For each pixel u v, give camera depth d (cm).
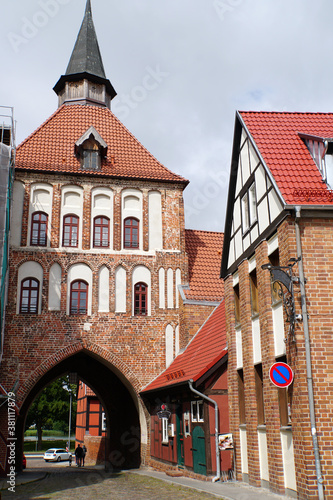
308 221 1184
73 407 6247
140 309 2375
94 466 3166
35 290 2283
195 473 1653
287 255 1167
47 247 2331
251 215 1465
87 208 2414
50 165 2431
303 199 1184
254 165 1445
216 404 1577
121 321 2334
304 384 1088
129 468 2512
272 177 1250
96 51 2998
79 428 4122
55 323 2259
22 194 2362
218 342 1823
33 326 2236
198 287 2438
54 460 4334
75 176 2438
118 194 2469
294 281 1137
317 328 1123
